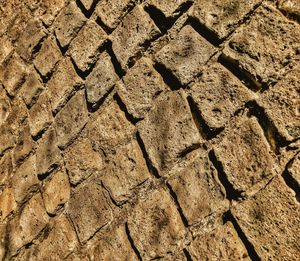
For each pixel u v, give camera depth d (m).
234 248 0.50
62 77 0.81
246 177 0.51
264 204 0.48
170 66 0.62
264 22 0.53
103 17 0.75
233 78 0.55
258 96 0.52
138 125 0.65
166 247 0.56
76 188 0.72
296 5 0.51
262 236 0.48
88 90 0.75
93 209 0.67
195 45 0.60
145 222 0.59
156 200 0.59
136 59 0.68
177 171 0.58
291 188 0.47
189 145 0.57
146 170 0.62
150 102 0.64
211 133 0.55
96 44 0.75
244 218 0.50
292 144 0.48
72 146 0.75
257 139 0.51
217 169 0.54
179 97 0.60
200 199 0.54
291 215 0.46
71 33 0.81
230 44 0.56
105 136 0.69
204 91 0.57
